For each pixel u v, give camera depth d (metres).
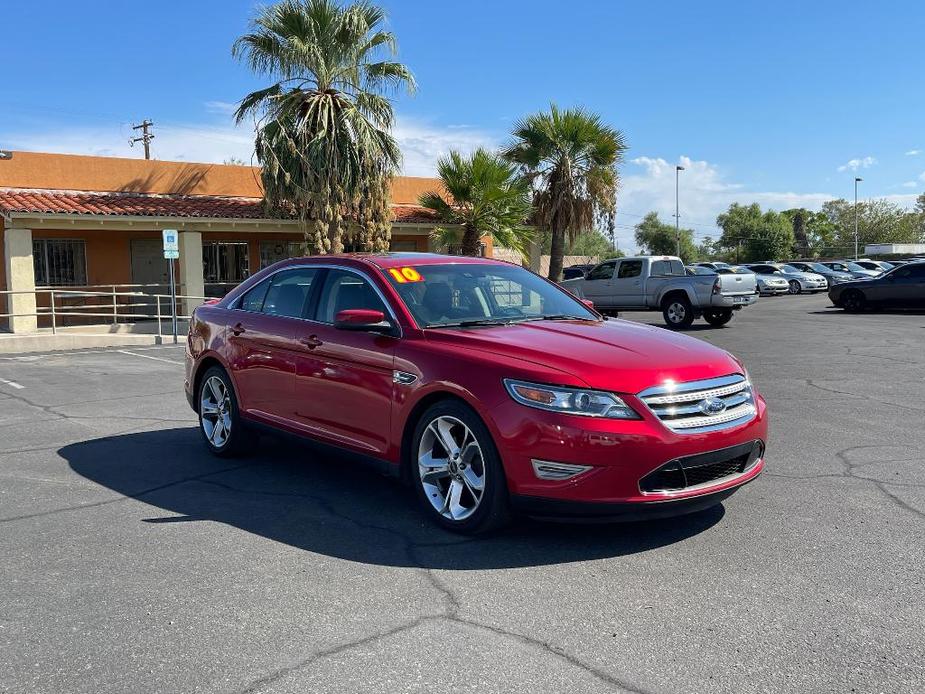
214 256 22.02
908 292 22.06
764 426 4.53
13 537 4.55
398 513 4.94
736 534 4.47
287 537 4.52
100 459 6.43
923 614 3.47
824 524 4.62
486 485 4.26
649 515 4.05
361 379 4.98
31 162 19.02
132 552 4.30
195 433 7.46
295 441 5.58
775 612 3.50
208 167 21.50
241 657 3.14
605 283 20.67
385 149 19.45
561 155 23.11
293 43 17.73
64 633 3.36
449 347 4.58
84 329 18.30
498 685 2.91
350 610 3.55
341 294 5.45
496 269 5.88
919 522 4.65
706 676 2.97
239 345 6.07
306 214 19.33
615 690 2.87
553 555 4.19
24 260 17.03
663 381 4.14
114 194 20.05
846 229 89.75
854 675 2.96
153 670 3.04
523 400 4.12
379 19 19.03
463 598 3.67
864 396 8.91
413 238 24.92
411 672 3.01
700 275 18.86
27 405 9.01
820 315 22.09
